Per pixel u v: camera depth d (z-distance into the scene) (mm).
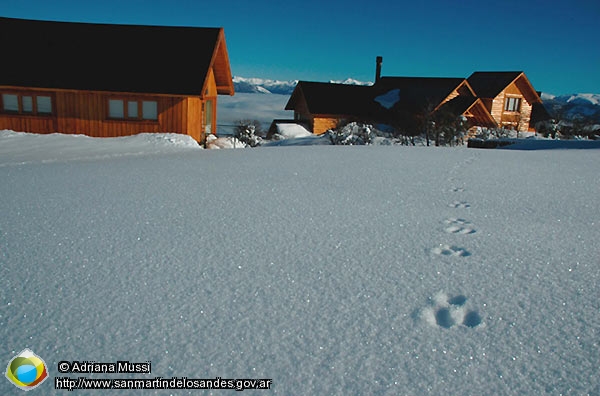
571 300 2014
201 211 3580
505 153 9102
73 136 12484
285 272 2297
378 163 7082
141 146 11188
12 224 3096
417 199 4234
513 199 4281
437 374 1486
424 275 2287
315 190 4621
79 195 4195
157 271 2277
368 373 1485
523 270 2367
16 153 9047
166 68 14164
